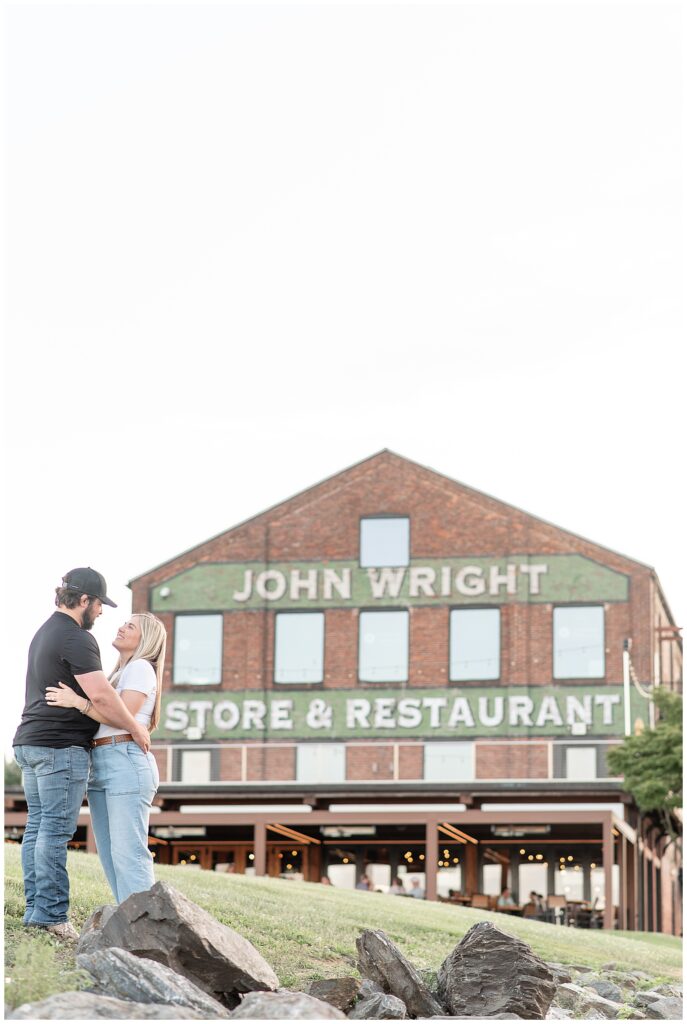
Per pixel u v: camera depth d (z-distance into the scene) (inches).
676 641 1748.3
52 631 313.7
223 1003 283.7
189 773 1684.3
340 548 1731.1
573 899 1412.4
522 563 1685.5
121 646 335.6
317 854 1437.0
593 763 1609.3
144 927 282.8
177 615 1733.5
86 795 331.9
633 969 516.1
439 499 1726.1
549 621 1663.4
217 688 1706.4
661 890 1641.2
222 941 288.4
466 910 714.2
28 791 321.7
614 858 1389.0
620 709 1617.9
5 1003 255.9
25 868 320.8
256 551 1740.9
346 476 1753.2
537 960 336.5
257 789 1296.8
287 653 1710.1
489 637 1675.7
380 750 1660.9
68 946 304.3
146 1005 252.2
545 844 1429.6
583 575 1667.1
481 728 1647.4
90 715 313.1
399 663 1685.5
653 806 1333.7
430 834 1214.3
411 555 1715.1
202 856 1413.6
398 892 1250.0
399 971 328.5
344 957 400.2
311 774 1665.8
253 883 624.1
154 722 328.8
